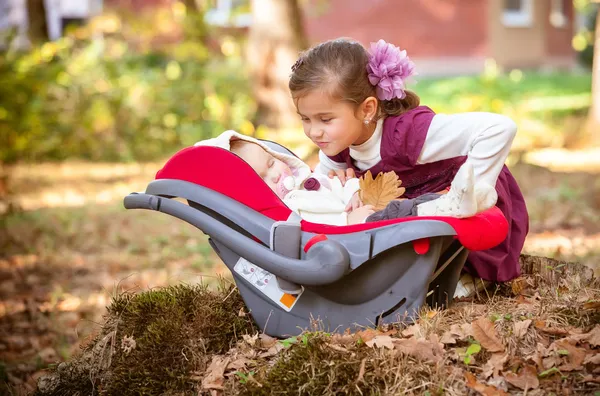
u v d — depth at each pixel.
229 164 2.64
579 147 11.46
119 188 9.20
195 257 6.08
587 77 21.25
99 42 12.01
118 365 2.72
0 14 17.16
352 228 2.52
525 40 22.58
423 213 2.54
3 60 11.15
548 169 9.40
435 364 2.38
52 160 11.15
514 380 2.34
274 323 2.71
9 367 4.02
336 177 2.94
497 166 2.68
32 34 13.38
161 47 13.55
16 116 10.90
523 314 2.66
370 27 20.23
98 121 11.34
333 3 20.02
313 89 2.67
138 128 11.46
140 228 7.14
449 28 20.62
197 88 11.73
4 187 9.15
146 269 5.77
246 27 17.34
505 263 2.98
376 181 2.76
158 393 2.62
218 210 2.62
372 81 2.73
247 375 2.52
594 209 6.95
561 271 3.22
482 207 2.46
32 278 5.64
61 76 11.31
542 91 17.98
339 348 2.43
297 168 2.99
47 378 2.87
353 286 2.56
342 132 2.72
